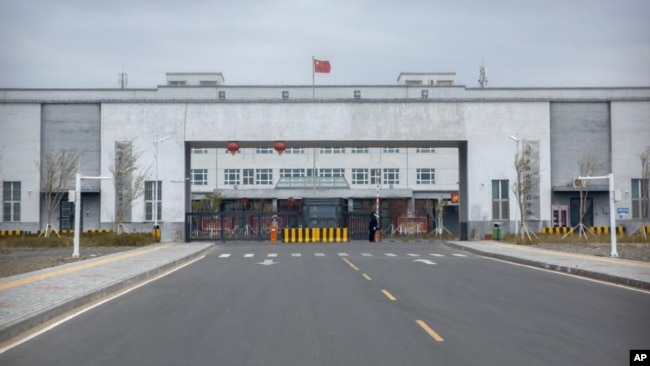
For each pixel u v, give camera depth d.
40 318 13.55
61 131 51.31
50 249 38.75
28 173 51.22
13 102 51.25
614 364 9.67
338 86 81.06
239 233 53.84
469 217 50.75
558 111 51.97
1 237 44.66
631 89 70.50
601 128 51.97
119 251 36.72
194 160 84.81
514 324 13.06
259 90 80.50
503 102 51.12
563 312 14.62
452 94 77.50
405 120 50.94
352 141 51.03
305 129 50.72
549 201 50.88
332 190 81.00
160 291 19.09
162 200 50.19
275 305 15.95
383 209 82.00
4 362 10.11
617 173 51.62
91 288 18.06
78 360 10.20
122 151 49.94
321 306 15.71
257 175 85.00
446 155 84.81
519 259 30.20
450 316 14.09
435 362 9.81
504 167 51.00
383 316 14.13
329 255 35.97
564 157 51.84
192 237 51.41
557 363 9.73
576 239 43.84
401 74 94.06
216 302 16.59
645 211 50.25
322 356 10.27
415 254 36.91
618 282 20.81
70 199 30.33
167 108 50.66
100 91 74.75
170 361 10.05
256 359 10.12
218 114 50.66
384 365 9.66
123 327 13.02
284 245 46.47
